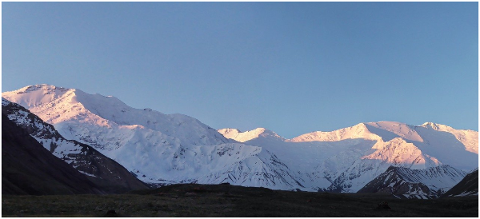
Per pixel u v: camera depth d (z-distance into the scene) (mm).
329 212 98438
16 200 90062
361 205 113875
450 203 118562
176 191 124688
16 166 159625
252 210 96812
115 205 93562
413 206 114625
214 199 111688
